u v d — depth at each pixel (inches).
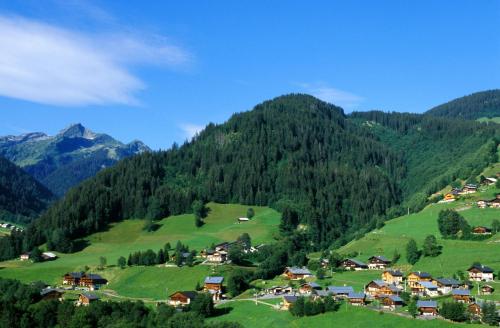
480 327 7150.6
